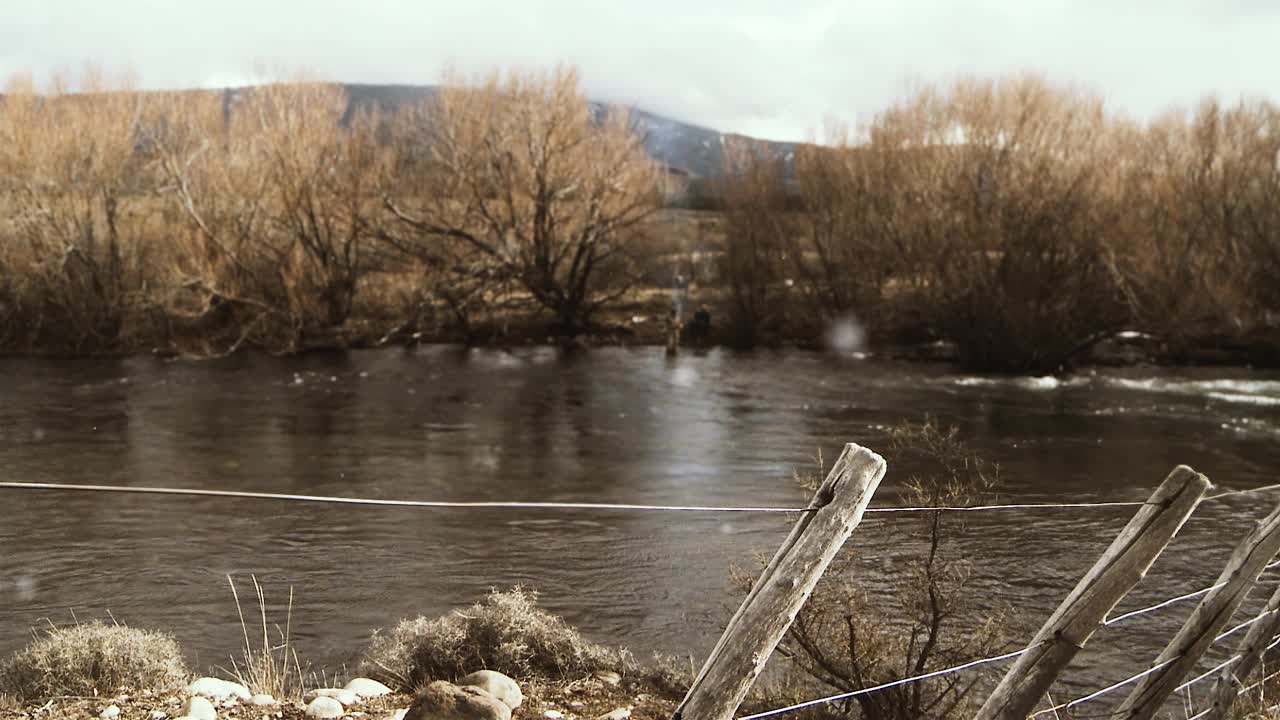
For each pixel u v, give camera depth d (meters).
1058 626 4.33
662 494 18.58
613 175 48.56
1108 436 24.58
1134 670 9.44
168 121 45.34
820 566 3.24
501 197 48.44
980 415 28.02
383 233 47.06
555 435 24.95
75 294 42.59
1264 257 41.44
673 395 32.25
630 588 12.31
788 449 23.08
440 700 5.89
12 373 35.75
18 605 11.59
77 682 6.74
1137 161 44.41
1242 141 43.16
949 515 11.68
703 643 10.33
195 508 16.66
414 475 20.12
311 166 45.62
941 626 7.84
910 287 47.00
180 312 43.44
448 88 48.50
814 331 49.44
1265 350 40.84
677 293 53.69
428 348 46.38
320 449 22.77
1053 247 39.00
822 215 50.09
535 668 7.84
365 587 12.38
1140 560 4.25
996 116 41.91
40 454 21.77
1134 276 41.22
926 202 42.84
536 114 48.03
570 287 49.25
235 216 45.09
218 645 10.19
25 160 42.88
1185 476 4.25
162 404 29.05
